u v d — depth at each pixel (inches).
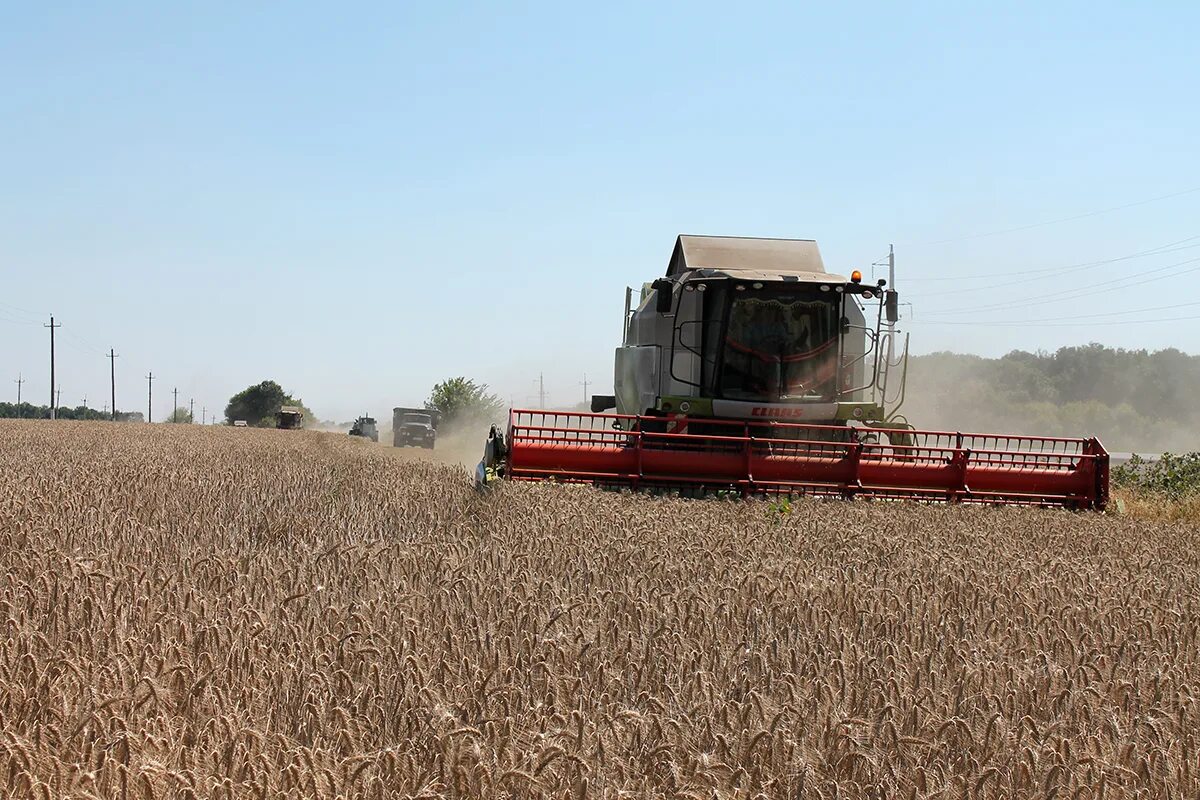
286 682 220.2
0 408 5561.0
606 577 358.9
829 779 190.5
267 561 352.5
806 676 249.0
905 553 452.4
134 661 222.8
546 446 642.2
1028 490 679.1
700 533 471.5
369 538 447.5
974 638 303.9
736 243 803.4
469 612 294.4
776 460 654.5
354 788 170.9
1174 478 933.2
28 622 256.1
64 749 178.1
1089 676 259.1
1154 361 3009.4
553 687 223.3
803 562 414.6
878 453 681.6
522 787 172.6
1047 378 3004.4
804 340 728.3
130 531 413.7
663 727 202.4
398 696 215.9
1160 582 418.6
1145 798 191.2
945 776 195.8
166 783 163.9
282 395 5629.9
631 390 840.3
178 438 1596.9
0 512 442.3
